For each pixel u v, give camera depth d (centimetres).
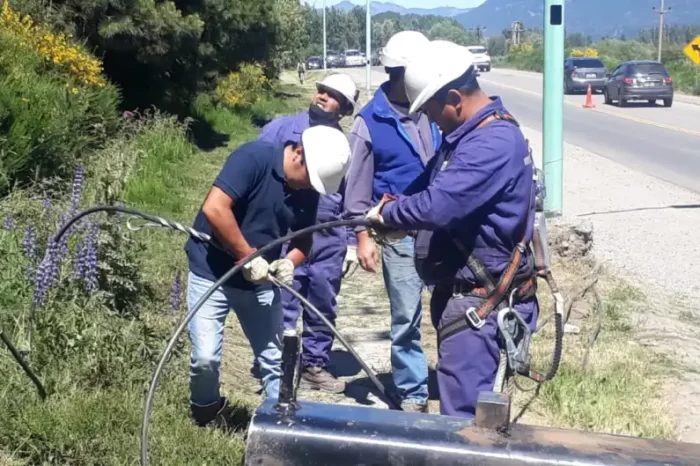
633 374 606
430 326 711
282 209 418
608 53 7450
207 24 2102
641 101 3806
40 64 1321
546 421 528
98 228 564
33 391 450
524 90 4675
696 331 754
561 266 909
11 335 496
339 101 528
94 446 415
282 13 3834
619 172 1778
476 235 358
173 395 475
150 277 703
